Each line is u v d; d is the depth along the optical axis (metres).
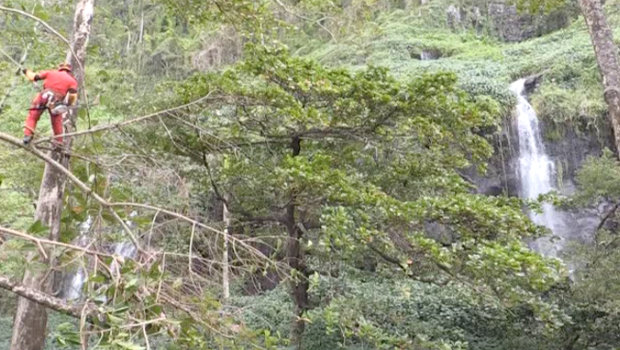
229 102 6.70
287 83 7.03
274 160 7.38
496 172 16.38
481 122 7.34
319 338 8.28
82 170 4.61
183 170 7.50
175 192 7.09
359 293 7.98
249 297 10.73
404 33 25.06
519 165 16.52
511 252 5.78
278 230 8.45
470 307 9.66
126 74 12.27
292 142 7.62
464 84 17.36
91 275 3.36
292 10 9.40
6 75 6.32
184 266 4.87
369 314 7.84
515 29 26.12
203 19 7.28
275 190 7.47
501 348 8.83
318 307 7.60
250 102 6.71
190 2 7.00
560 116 16.36
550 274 5.41
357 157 7.75
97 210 4.41
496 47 23.64
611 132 15.92
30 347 5.35
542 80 18.11
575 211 14.91
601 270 8.24
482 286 6.29
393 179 7.84
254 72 6.93
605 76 6.02
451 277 6.57
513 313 8.88
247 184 7.50
